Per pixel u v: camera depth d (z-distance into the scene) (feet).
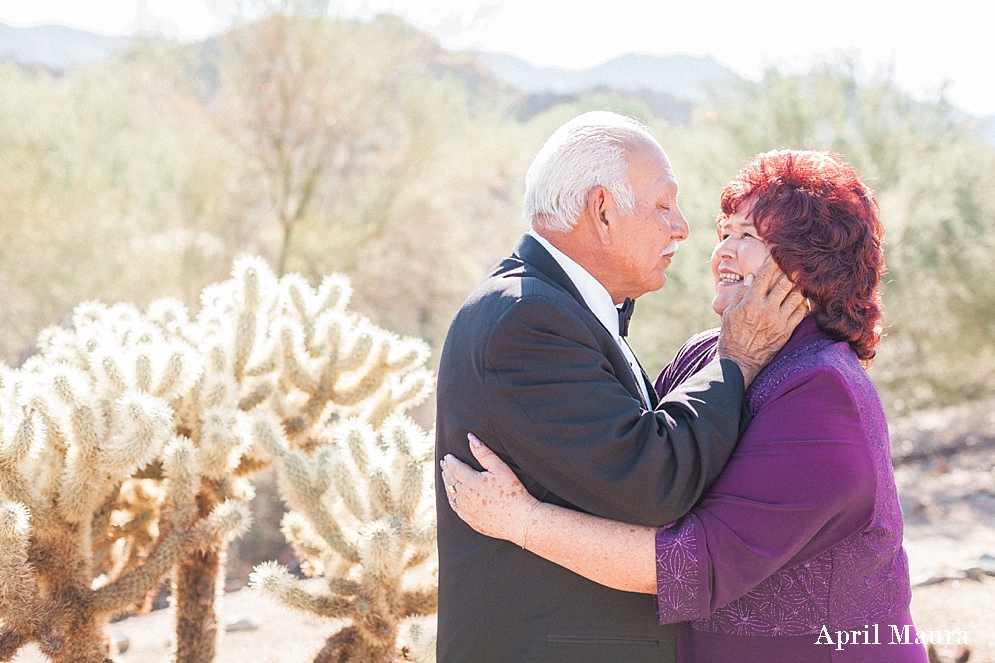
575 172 6.39
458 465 6.12
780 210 6.15
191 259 33.50
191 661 9.83
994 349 28.30
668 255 6.70
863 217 6.20
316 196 38.63
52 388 8.05
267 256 37.63
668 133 34.01
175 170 34.12
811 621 5.71
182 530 8.93
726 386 5.93
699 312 26.76
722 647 5.87
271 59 37.47
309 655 11.95
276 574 8.64
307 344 10.59
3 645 8.09
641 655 5.90
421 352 10.85
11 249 30.99
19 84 33.58
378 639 8.73
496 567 5.99
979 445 25.14
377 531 8.41
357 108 38.22
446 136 39.78
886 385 29.09
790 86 28.40
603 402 5.67
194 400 9.61
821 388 5.74
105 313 11.28
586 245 6.53
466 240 43.42
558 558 5.78
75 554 8.53
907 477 23.44
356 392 10.82
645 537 5.64
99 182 32.17
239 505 9.25
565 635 5.84
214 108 38.06
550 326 5.81
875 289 6.37
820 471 5.56
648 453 5.54
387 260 39.78
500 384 5.82
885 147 27.43
